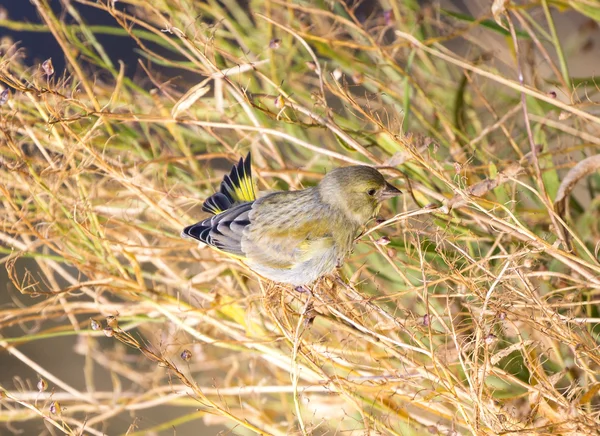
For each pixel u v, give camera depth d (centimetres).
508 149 1286
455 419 930
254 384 1169
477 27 1364
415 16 1320
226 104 1218
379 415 1070
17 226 1135
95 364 1311
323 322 1095
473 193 953
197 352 1226
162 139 1340
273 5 1341
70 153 1065
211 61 1055
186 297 1216
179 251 1245
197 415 1142
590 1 1120
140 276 1069
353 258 1091
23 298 1335
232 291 1131
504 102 1341
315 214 920
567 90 1078
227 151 1237
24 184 1109
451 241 958
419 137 1145
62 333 1085
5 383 1280
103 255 1074
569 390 953
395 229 1133
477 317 945
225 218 943
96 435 1192
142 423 1234
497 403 925
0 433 1216
